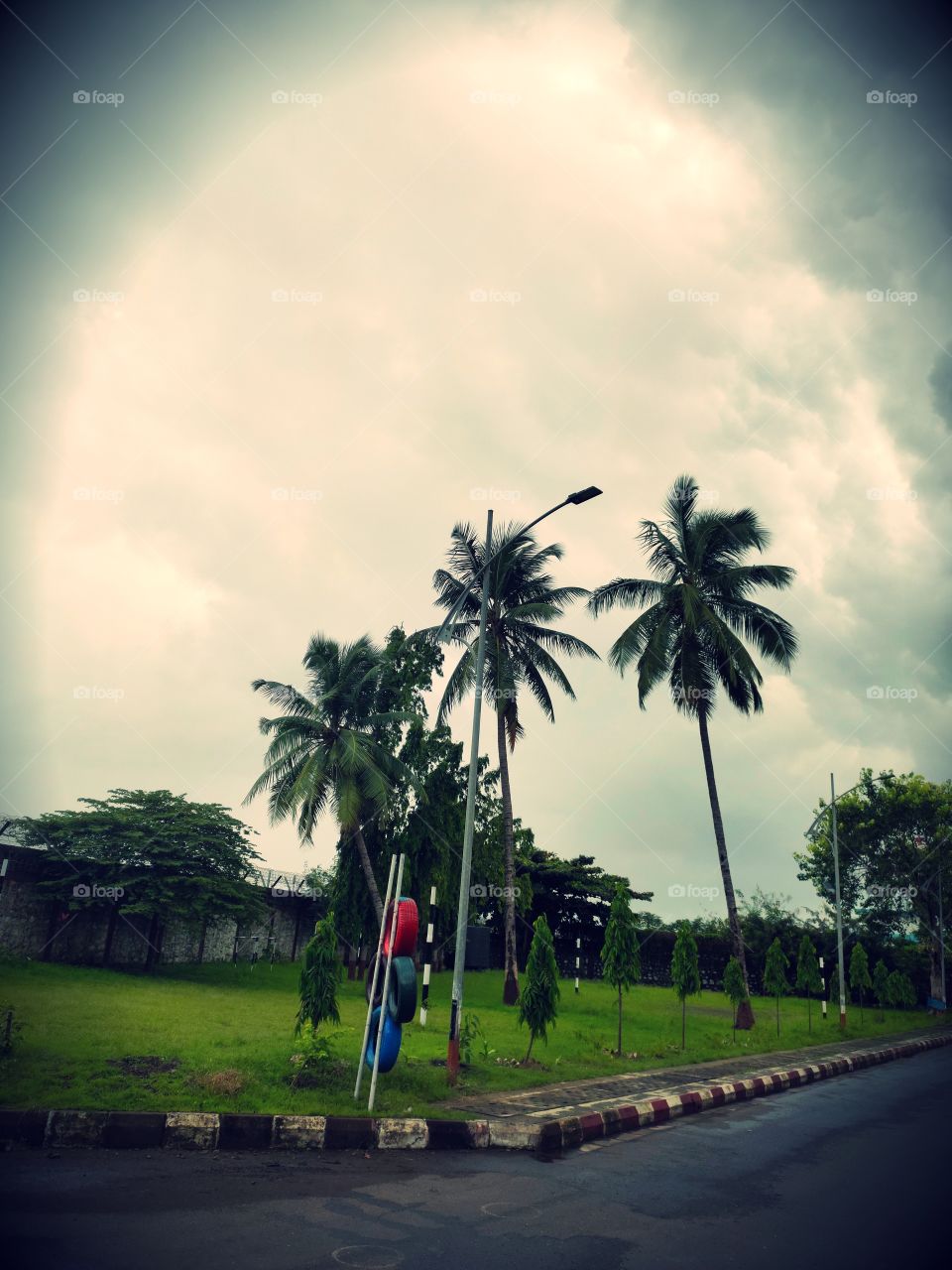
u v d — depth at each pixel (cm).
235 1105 894
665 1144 969
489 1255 559
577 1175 803
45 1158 742
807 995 4294
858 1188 783
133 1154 775
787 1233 634
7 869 2580
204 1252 531
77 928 2873
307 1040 1091
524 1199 707
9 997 1730
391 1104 966
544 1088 1210
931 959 4462
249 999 2309
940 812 4231
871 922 4488
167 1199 643
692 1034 2172
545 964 1456
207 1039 1320
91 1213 596
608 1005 2891
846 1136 1052
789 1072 1567
